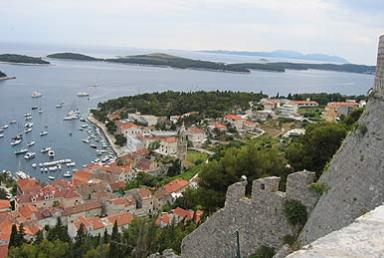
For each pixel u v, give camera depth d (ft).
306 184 75.46
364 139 67.10
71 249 236.22
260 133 619.26
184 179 462.19
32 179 459.32
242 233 83.97
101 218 349.41
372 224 21.89
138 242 181.57
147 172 508.94
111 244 201.67
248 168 126.62
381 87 67.67
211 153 564.71
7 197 431.84
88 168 515.50
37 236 277.64
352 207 62.64
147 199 400.67
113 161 579.89
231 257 85.51
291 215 75.92
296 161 133.59
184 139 549.13
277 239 78.18
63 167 551.59
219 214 89.25
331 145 127.54
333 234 20.95
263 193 81.05
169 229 199.21
